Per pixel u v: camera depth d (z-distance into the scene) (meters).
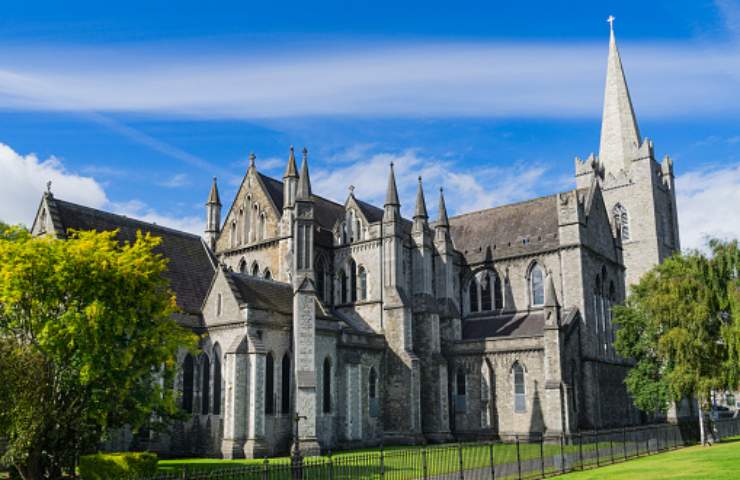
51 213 65.31
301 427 63.91
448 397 84.56
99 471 43.31
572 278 87.62
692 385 70.25
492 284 95.94
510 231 97.44
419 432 77.12
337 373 72.06
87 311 40.47
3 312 42.25
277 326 66.06
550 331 77.81
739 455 52.38
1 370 37.47
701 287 71.38
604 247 95.62
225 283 65.88
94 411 42.09
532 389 79.81
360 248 84.94
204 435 64.19
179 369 65.19
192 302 70.81
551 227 93.12
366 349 76.75
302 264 68.56
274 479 41.00
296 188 83.62
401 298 80.00
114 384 42.19
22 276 40.72
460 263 98.56
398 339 79.19
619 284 98.19
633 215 126.06
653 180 126.31
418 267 85.44
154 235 74.44
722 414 125.69
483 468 43.81
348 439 71.44
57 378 41.16
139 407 44.34
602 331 89.94
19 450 38.19
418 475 43.34
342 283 86.12
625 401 91.31
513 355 81.88
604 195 129.88
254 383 61.34
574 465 49.09
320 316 70.62
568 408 75.62
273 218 86.06
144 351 44.28
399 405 77.75
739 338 67.00
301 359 65.50
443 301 88.88
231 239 91.12
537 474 44.84
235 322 63.78
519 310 92.25
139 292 44.22
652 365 78.69
